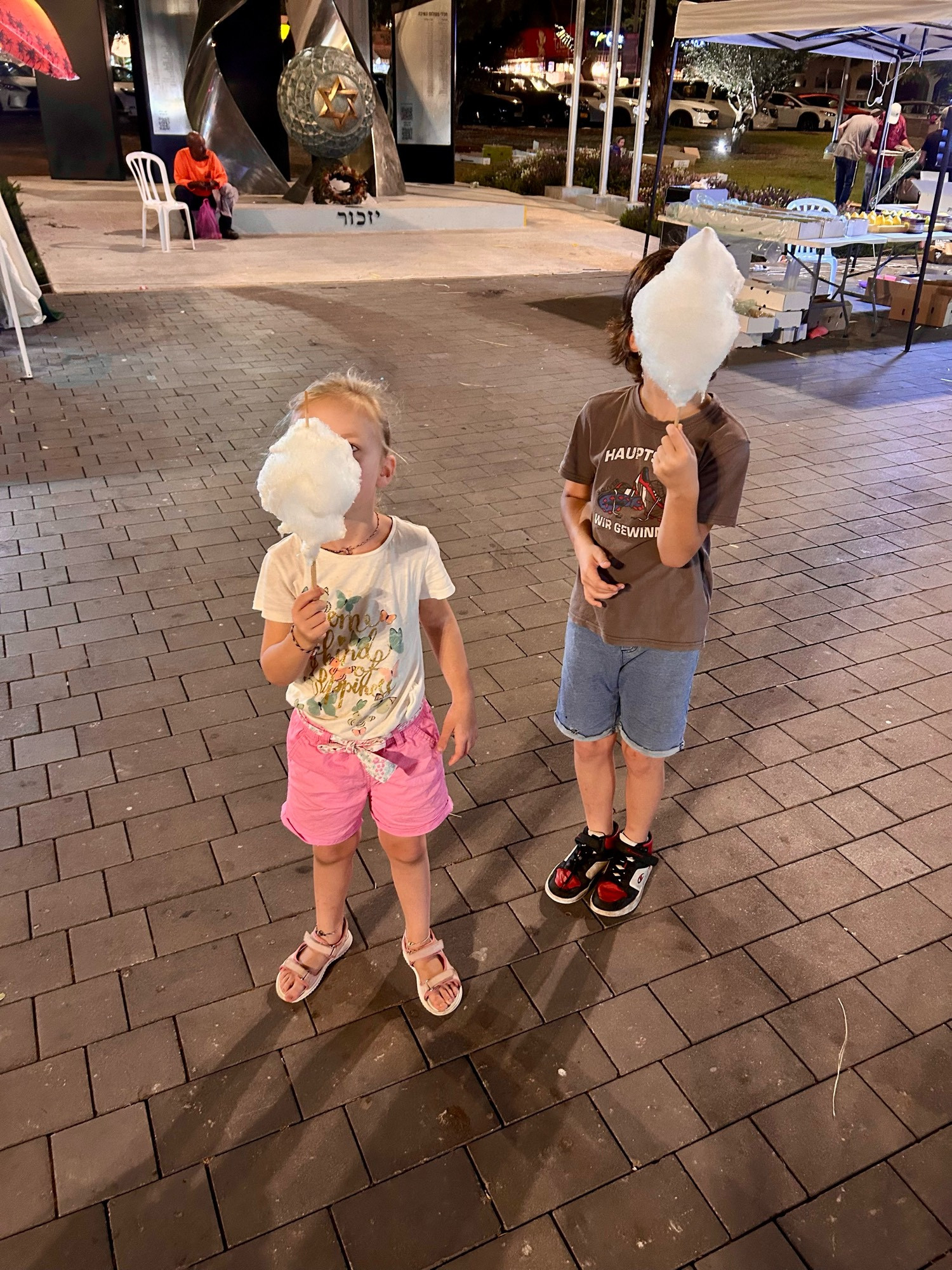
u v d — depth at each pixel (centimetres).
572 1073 226
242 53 1667
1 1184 199
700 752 339
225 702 354
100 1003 239
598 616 233
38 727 337
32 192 1597
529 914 270
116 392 695
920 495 563
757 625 421
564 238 1447
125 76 1820
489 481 562
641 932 265
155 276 1078
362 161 1606
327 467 149
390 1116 215
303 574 197
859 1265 190
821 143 2327
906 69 1333
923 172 1271
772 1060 231
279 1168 204
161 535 478
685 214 957
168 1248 189
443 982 241
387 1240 192
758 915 272
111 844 288
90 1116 213
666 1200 200
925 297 964
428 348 840
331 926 245
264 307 966
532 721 352
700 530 215
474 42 2719
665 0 2127
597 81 2356
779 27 789
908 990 250
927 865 291
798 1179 205
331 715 205
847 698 371
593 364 808
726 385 760
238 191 1550
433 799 221
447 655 222
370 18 1595
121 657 377
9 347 796
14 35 643
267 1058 227
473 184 1970
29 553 456
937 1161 210
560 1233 194
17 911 264
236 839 291
